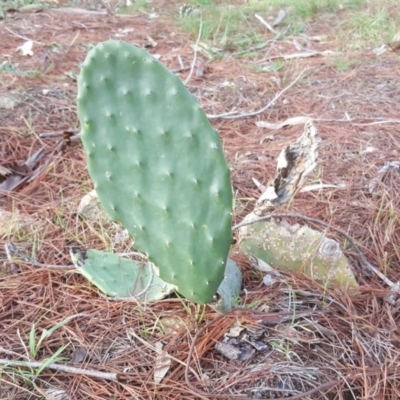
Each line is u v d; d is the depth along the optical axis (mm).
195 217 511
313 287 621
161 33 1647
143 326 582
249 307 587
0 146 990
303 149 536
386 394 524
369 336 575
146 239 531
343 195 820
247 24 1700
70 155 965
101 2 2047
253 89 1222
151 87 504
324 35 1568
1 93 1158
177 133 502
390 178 860
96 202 771
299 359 541
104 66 507
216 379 523
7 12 1826
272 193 579
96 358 556
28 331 591
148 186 516
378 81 1231
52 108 1130
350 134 1000
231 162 929
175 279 538
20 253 683
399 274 671
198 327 575
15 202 834
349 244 709
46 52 1450
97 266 626
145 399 512
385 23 1594
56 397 517
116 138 514
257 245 638
